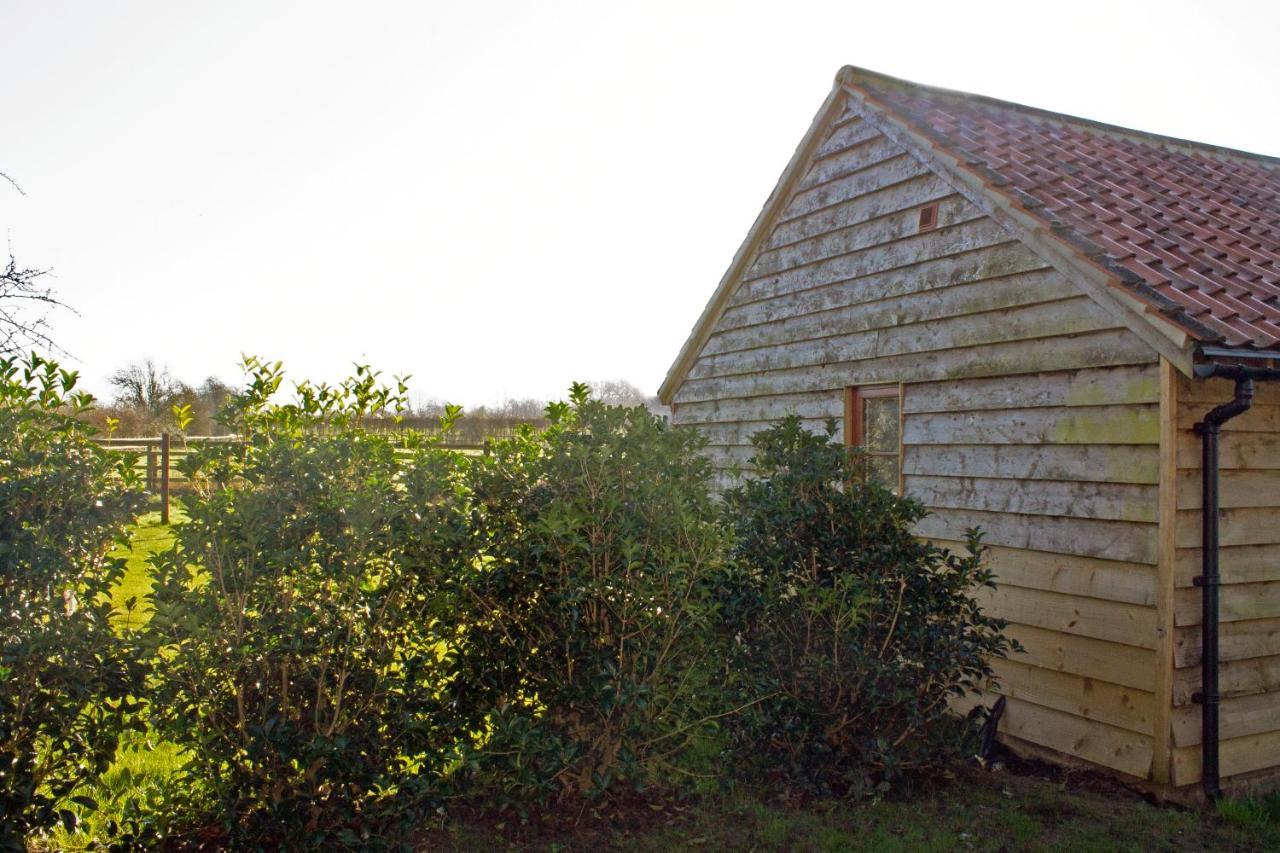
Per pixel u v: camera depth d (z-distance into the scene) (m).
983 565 6.51
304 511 4.62
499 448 5.38
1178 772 5.46
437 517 4.91
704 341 10.66
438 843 4.93
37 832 4.14
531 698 5.26
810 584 5.61
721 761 5.83
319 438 4.89
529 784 4.89
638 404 5.54
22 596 4.14
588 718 5.29
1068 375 6.18
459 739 4.94
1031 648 6.38
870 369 8.05
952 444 7.14
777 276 9.38
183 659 4.31
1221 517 5.61
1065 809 5.44
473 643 5.16
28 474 4.26
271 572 4.52
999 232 6.73
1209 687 5.50
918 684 5.64
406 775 4.61
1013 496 6.58
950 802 5.57
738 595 5.56
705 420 10.59
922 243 7.50
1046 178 7.05
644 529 5.21
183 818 4.66
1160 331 5.34
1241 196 7.95
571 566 5.15
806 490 5.86
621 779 5.30
